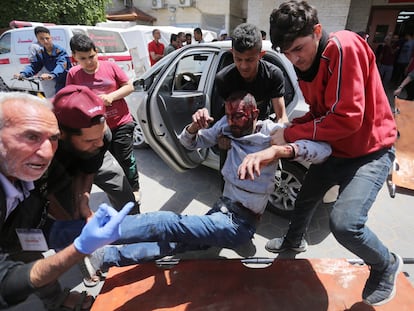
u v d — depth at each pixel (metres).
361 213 1.22
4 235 1.12
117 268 1.71
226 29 12.84
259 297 1.50
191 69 3.18
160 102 2.33
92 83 2.25
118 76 2.36
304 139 1.27
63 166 1.29
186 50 2.74
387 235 2.25
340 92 1.13
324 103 1.32
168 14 13.87
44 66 3.91
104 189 1.97
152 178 3.24
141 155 3.88
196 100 2.62
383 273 1.32
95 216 0.84
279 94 1.85
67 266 0.83
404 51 7.69
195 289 1.55
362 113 1.14
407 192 2.84
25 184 1.07
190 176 3.27
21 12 9.11
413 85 5.56
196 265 1.70
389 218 2.46
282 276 1.62
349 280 1.59
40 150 0.88
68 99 1.14
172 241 1.48
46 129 0.88
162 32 8.32
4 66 6.22
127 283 1.60
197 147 1.77
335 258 1.91
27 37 5.72
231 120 1.47
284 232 2.32
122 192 1.99
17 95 0.88
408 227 2.35
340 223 1.22
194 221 1.43
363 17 8.65
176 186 3.06
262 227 2.38
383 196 2.79
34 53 3.82
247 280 1.60
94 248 0.82
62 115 1.12
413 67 5.49
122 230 1.40
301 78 1.33
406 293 1.50
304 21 1.07
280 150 1.20
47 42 3.71
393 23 8.67
